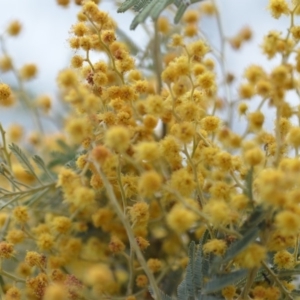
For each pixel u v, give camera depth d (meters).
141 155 0.31
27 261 0.35
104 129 0.34
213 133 0.36
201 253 0.33
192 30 0.43
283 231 0.30
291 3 0.34
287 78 0.33
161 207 0.37
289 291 0.34
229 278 0.32
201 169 0.35
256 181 0.32
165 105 0.34
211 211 0.31
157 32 0.43
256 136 0.35
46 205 0.41
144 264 0.31
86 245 0.40
